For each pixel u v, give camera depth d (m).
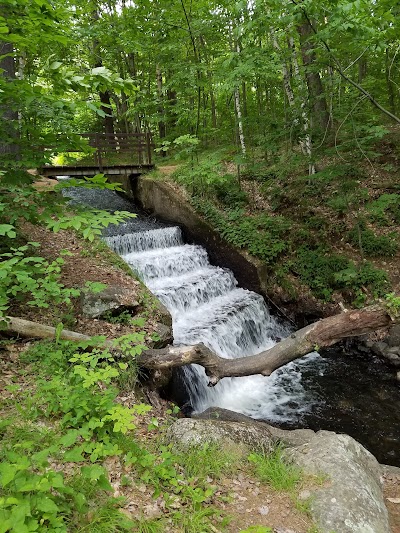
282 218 9.97
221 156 10.12
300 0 4.93
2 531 1.55
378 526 2.61
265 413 6.04
